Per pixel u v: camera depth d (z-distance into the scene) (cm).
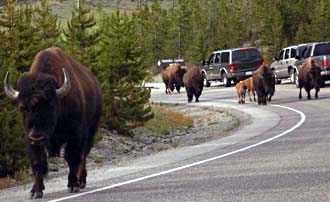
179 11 8194
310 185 840
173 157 1305
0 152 1312
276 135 1534
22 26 1831
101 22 2481
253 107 2561
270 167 1025
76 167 921
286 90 3250
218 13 8425
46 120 818
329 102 2428
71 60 1006
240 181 905
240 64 3950
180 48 8156
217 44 7644
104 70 2047
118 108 2050
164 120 2369
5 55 1688
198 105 2948
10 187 1134
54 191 940
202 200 780
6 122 1313
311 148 1234
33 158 861
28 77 827
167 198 809
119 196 848
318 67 2633
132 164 1254
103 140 1845
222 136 1745
